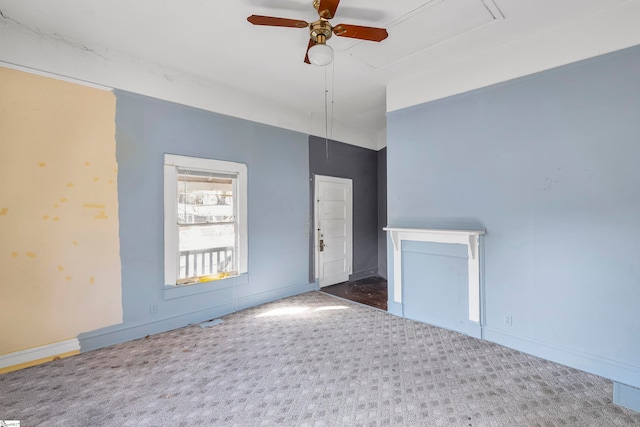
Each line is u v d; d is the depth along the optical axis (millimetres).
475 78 3041
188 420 1879
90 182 2850
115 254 2986
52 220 2658
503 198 2867
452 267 3213
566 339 2525
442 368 2465
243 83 3770
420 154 3465
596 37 2383
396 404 2018
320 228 5059
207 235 3676
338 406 2002
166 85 3320
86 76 2830
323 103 4473
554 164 2588
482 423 1835
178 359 2650
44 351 2609
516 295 2791
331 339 3035
